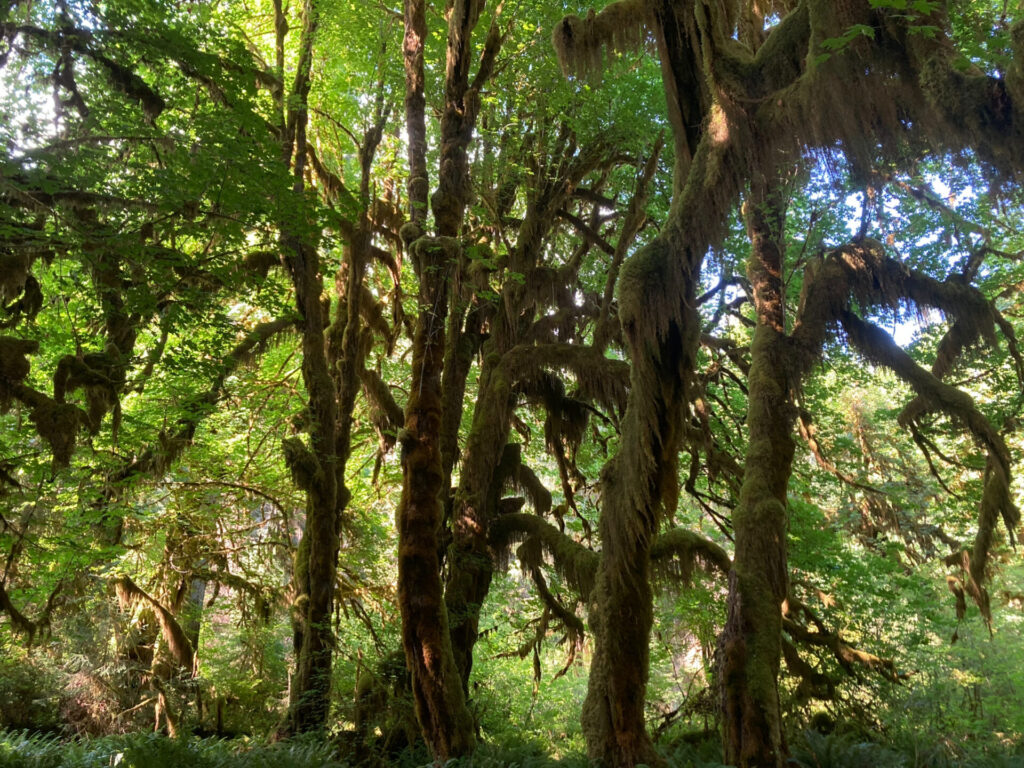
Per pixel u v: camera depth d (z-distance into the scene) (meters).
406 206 19.78
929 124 8.05
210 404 15.02
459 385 17.33
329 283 22.42
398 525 12.69
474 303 18.06
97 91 10.98
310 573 15.48
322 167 18.61
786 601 15.17
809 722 15.04
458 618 14.94
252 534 21.02
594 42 12.01
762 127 9.68
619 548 11.08
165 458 14.84
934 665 15.59
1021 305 16.77
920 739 12.88
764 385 11.00
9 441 12.68
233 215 11.38
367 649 18.84
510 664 24.19
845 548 17.19
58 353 13.66
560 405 17.77
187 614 19.66
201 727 18.64
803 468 17.94
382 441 18.31
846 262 11.61
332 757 12.59
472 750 11.69
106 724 17.09
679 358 11.09
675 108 11.68
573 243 20.28
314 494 15.73
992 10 10.95
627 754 10.44
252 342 16.86
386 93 17.73
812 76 8.72
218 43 11.47
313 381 16.45
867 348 11.87
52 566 14.00
